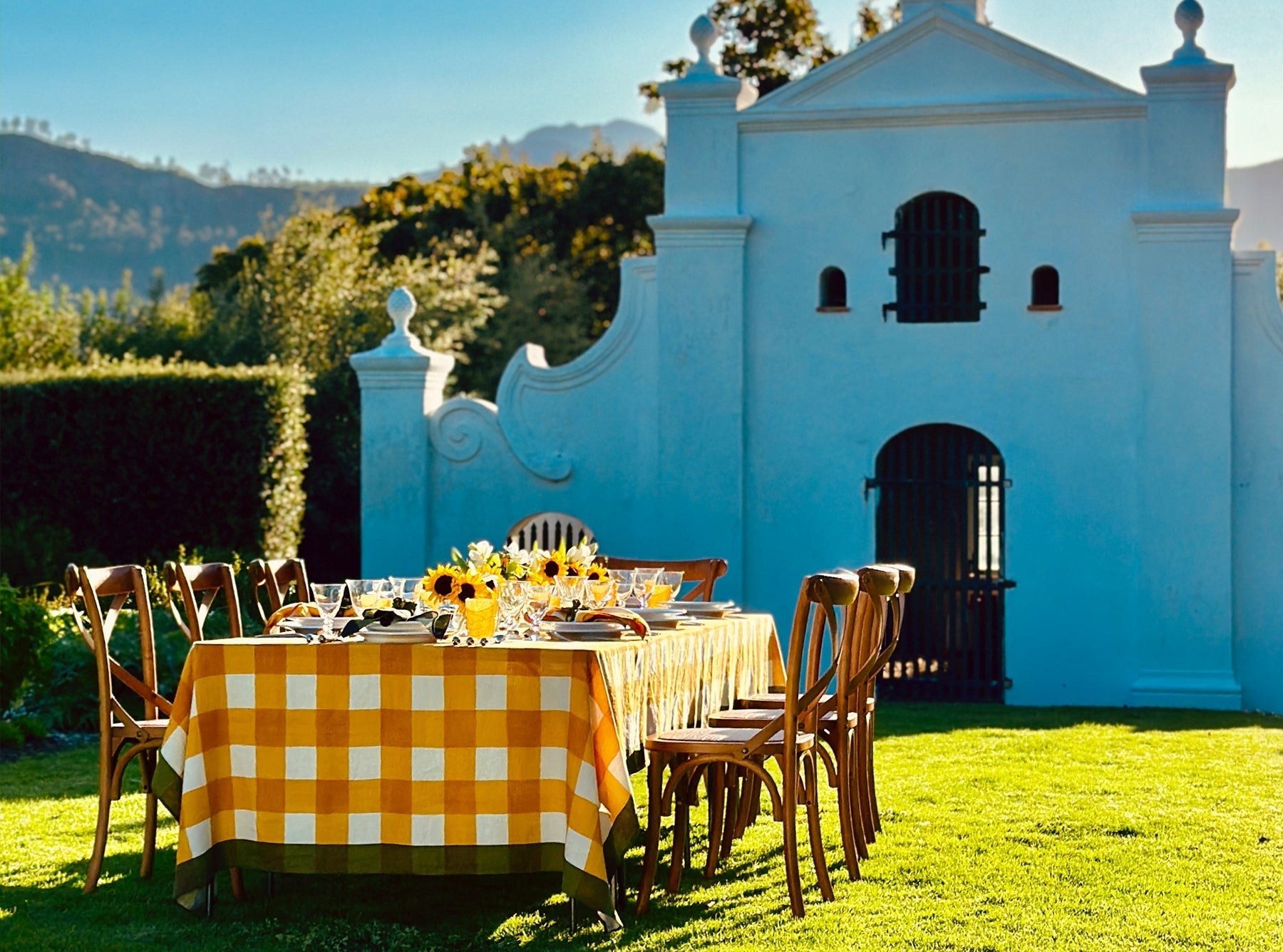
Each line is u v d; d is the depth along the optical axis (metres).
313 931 5.20
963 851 6.36
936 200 12.22
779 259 12.40
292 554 16.48
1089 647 11.91
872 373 12.28
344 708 5.12
